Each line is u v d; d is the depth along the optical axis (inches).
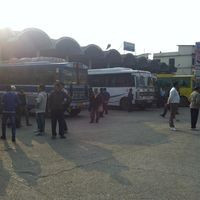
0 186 265.3
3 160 349.7
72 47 1252.5
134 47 1753.2
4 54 1296.8
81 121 723.4
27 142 456.4
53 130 488.1
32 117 812.6
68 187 263.7
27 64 860.0
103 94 871.1
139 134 533.3
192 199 240.5
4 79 903.1
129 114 895.1
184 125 655.1
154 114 895.1
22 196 243.1
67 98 491.5
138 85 1019.3
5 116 466.0
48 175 295.4
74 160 352.5
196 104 585.3
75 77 815.7
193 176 297.9
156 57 2701.8
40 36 1137.4
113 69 1074.7
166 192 254.5
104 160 353.7
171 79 1243.8
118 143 452.4
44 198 239.5
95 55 1389.0
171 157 370.9
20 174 298.4
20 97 618.2
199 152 399.2
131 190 258.2
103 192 253.0
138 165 334.0
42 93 521.7
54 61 852.0
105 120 741.3
